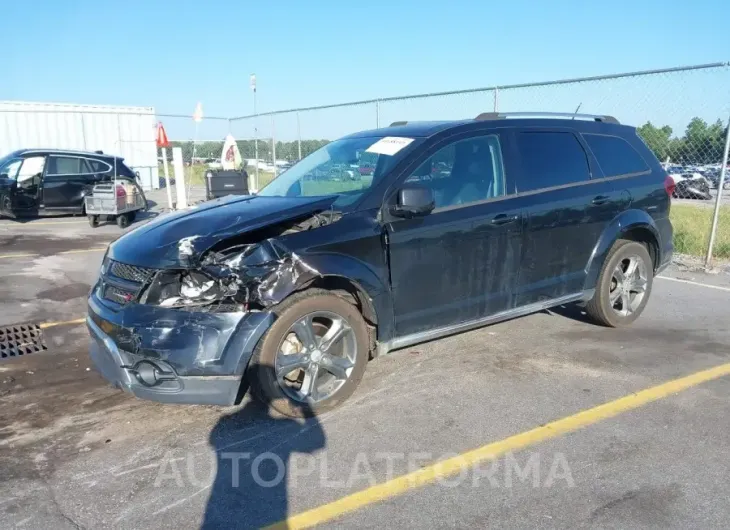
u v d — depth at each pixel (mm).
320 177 4688
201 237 3660
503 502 2957
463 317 4492
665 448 3428
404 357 4875
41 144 20594
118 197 12781
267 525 2818
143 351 3439
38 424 3834
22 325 5871
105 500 3014
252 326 3520
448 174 4398
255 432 3686
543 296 4918
